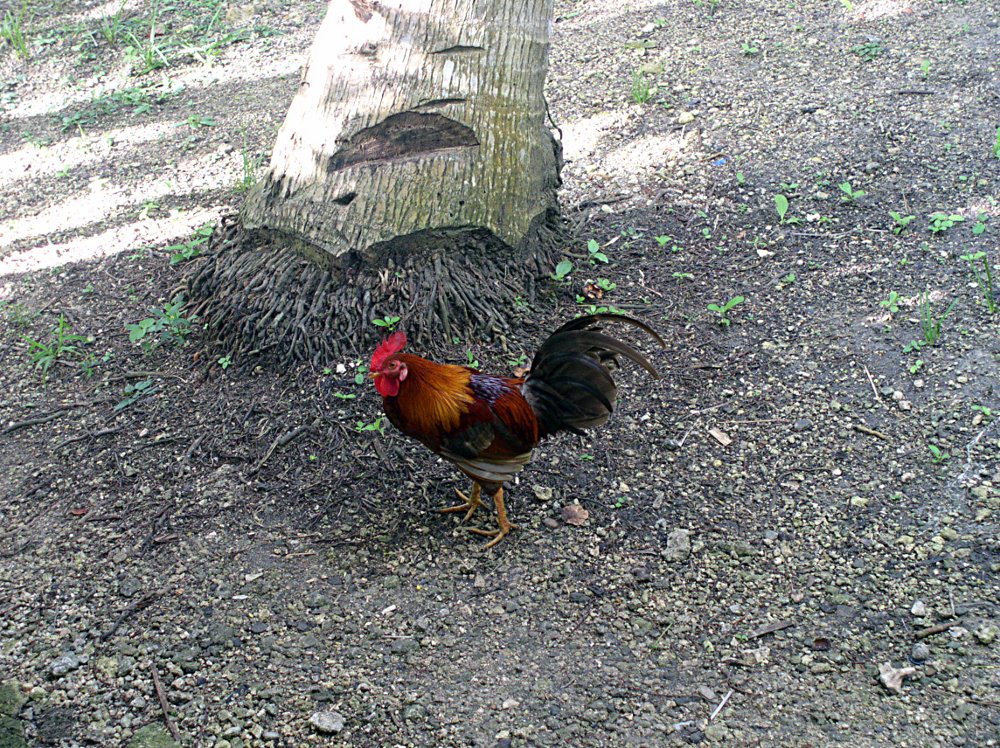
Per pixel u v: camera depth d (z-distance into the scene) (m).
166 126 3.89
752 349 2.95
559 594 2.48
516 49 2.91
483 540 2.58
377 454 2.73
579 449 2.75
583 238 3.28
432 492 2.68
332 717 2.29
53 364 3.03
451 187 2.89
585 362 2.49
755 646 2.37
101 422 2.86
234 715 2.30
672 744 2.23
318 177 2.91
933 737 2.21
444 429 2.44
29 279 3.29
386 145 2.90
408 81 2.86
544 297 3.06
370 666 2.37
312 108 2.92
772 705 2.28
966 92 3.71
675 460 2.71
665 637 2.40
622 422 2.80
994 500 2.57
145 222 3.45
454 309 2.94
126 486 2.71
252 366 2.93
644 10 4.38
